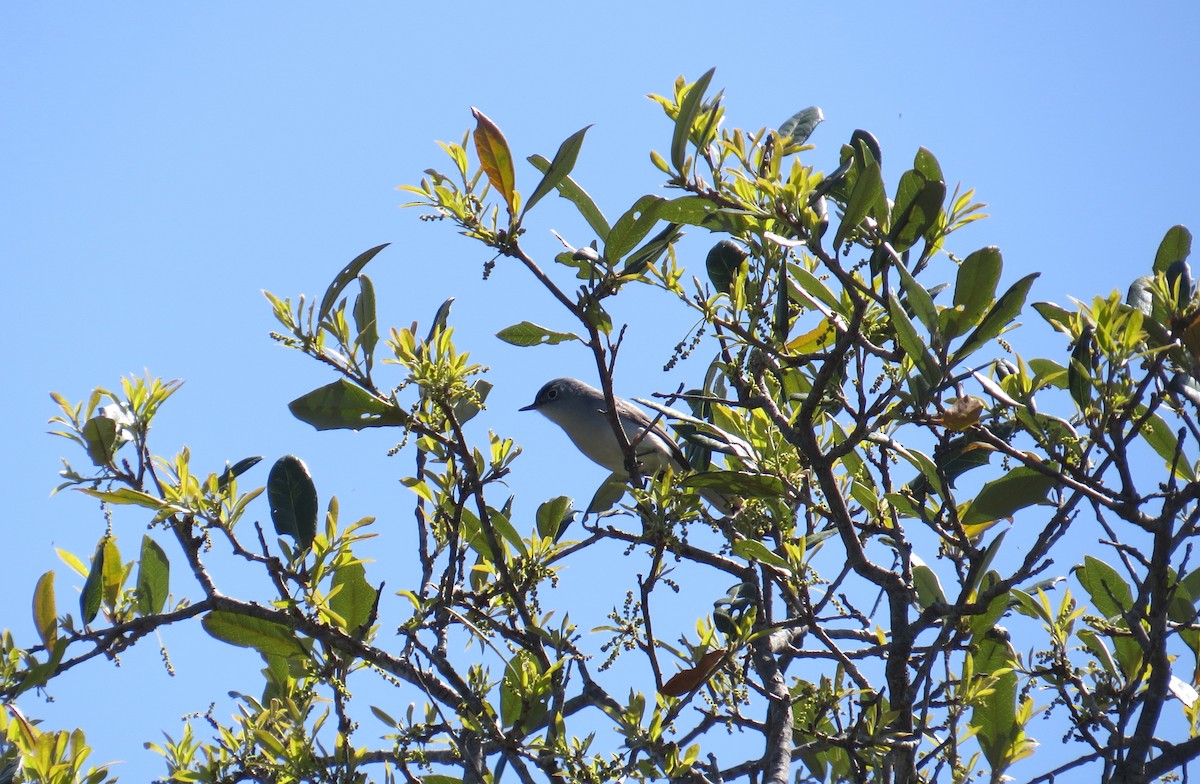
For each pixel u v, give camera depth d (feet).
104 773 27.37
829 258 25.80
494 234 26.63
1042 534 26.14
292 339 27.81
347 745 27.50
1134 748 26.91
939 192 28.17
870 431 26.78
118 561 28.02
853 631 35.86
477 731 27.27
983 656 30.76
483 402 30.50
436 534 31.99
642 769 27.22
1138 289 27.53
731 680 28.81
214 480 27.68
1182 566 25.39
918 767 29.07
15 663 26.89
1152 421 29.19
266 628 29.40
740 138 27.12
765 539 34.37
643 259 28.35
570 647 28.99
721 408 34.09
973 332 24.80
